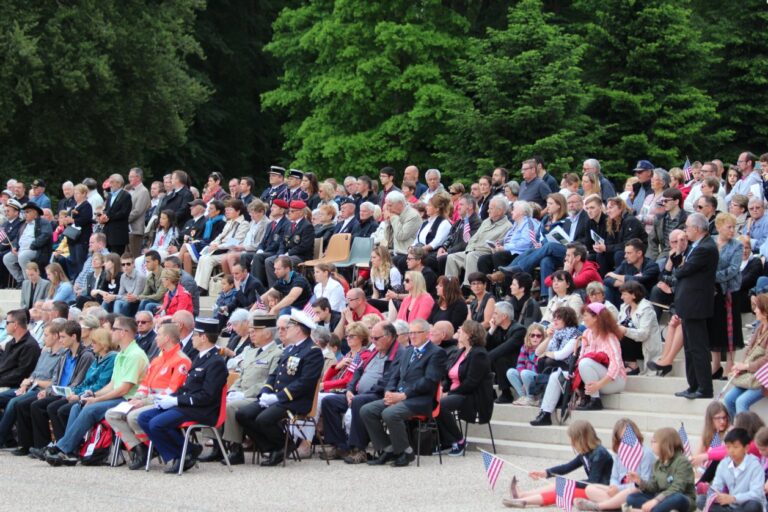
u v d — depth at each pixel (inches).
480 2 1758.1
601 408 692.1
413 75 1608.0
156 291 901.8
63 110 1541.6
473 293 834.2
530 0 1498.5
